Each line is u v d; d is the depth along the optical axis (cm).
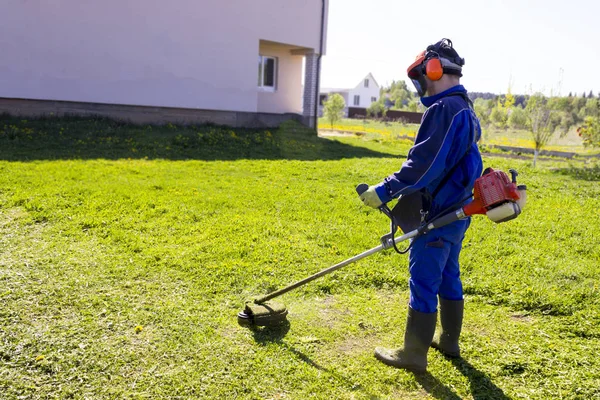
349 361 338
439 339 355
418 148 298
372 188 312
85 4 1370
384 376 322
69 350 329
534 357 351
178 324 371
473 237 611
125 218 603
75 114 1399
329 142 1688
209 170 984
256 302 381
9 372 303
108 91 1445
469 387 317
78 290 413
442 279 343
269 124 1828
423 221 315
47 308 380
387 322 396
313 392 304
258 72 1891
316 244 563
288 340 360
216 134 1431
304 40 1847
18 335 341
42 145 1087
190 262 482
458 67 313
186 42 1570
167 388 298
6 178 741
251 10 1695
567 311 422
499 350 360
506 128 3181
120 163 972
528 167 1331
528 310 429
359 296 443
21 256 473
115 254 495
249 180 905
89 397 287
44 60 1330
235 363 327
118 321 370
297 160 1189
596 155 2138
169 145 1232
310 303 423
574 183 1105
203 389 300
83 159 983
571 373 332
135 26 1465
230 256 507
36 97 1330
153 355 331
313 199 772
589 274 504
